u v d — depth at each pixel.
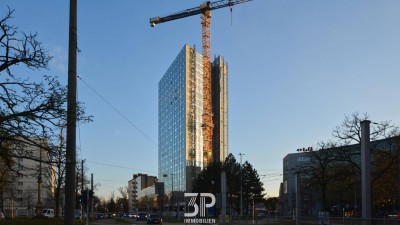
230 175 106.62
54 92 16.22
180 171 156.88
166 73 182.25
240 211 106.81
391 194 60.09
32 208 125.94
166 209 147.50
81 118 15.98
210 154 165.62
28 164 74.69
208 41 165.62
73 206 9.38
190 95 157.88
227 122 178.00
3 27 16.02
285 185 54.62
